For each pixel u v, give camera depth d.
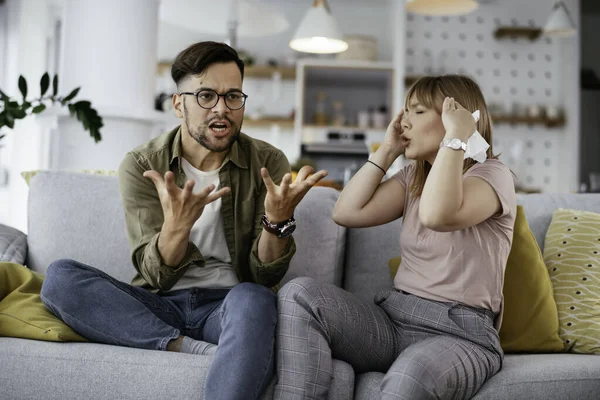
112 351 1.50
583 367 1.53
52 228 2.03
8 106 2.21
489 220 1.57
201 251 1.79
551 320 1.79
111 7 3.51
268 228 1.65
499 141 7.29
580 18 7.12
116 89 3.53
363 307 1.59
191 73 1.72
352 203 1.77
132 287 1.68
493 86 7.30
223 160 1.83
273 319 1.46
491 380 1.48
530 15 7.32
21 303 1.62
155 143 1.85
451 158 1.48
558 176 7.29
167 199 1.54
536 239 2.07
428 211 1.47
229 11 4.57
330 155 7.34
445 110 1.54
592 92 7.10
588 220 2.00
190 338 1.60
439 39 7.29
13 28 5.75
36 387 1.46
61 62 3.55
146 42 3.62
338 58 7.22
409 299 1.59
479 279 1.54
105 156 3.49
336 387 1.46
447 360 1.39
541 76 7.30
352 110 7.54
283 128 7.55
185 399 1.42
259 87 7.51
